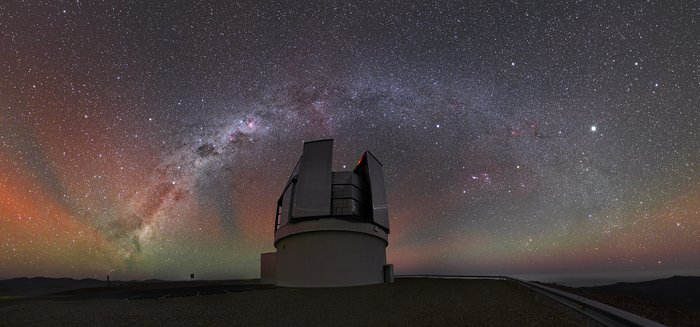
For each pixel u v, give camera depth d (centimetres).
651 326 494
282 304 1828
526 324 1008
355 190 3659
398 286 2844
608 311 674
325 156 3597
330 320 1282
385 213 3903
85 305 1883
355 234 3462
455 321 1120
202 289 3053
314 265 3325
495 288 2345
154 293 2697
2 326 1323
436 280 3759
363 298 2014
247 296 2256
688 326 959
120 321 1362
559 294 1150
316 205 3434
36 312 1650
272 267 4750
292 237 3484
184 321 1338
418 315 1291
